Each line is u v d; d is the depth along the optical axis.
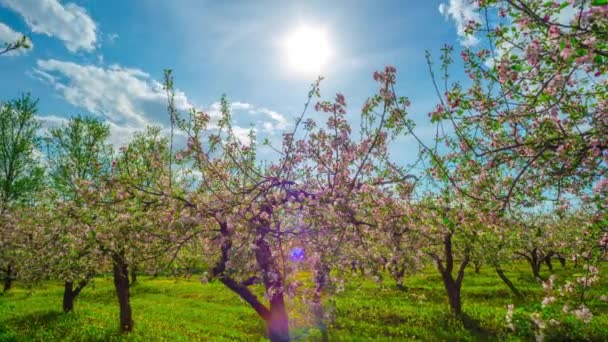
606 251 8.92
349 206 9.87
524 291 29.12
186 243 11.64
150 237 12.09
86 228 15.18
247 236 9.79
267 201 10.55
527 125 7.79
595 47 4.99
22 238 21.11
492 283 35.72
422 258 16.66
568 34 4.89
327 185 11.20
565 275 34.75
